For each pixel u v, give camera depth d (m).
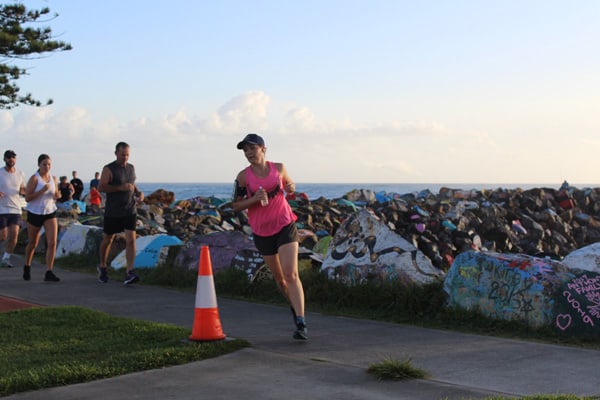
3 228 11.90
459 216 18.56
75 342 6.10
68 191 24.84
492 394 4.58
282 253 6.43
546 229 20.64
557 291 6.68
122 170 10.11
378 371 5.05
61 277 10.95
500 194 24.75
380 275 8.47
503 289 7.02
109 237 10.30
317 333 6.74
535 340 6.41
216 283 9.55
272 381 4.94
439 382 4.89
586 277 6.87
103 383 4.91
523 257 7.30
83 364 5.29
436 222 16.69
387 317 7.61
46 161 10.43
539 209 23.61
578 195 25.39
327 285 8.59
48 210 10.46
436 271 8.37
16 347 5.95
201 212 22.69
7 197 11.88
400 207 19.83
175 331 6.46
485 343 6.25
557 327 6.53
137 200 10.38
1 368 5.23
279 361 5.53
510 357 5.68
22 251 14.73
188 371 5.23
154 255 11.45
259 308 8.26
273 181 6.45
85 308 7.66
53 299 8.85
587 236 22.05
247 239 10.81
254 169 6.50
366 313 7.84
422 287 7.78
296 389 4.73
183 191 117.12
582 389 4.72
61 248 13.48
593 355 5.76
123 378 5.04
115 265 11.77
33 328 6.68
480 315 7.10
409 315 7.57
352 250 9.09
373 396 4.55
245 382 4.91
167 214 22.22
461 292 7.35
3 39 13.85
